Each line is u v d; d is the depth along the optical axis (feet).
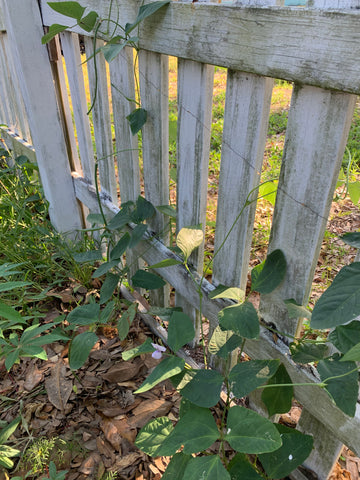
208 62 3.50
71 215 8.20
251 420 3.06
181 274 5.15
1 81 10.91
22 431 4.83
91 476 4.34
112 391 5.31
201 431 3.22
